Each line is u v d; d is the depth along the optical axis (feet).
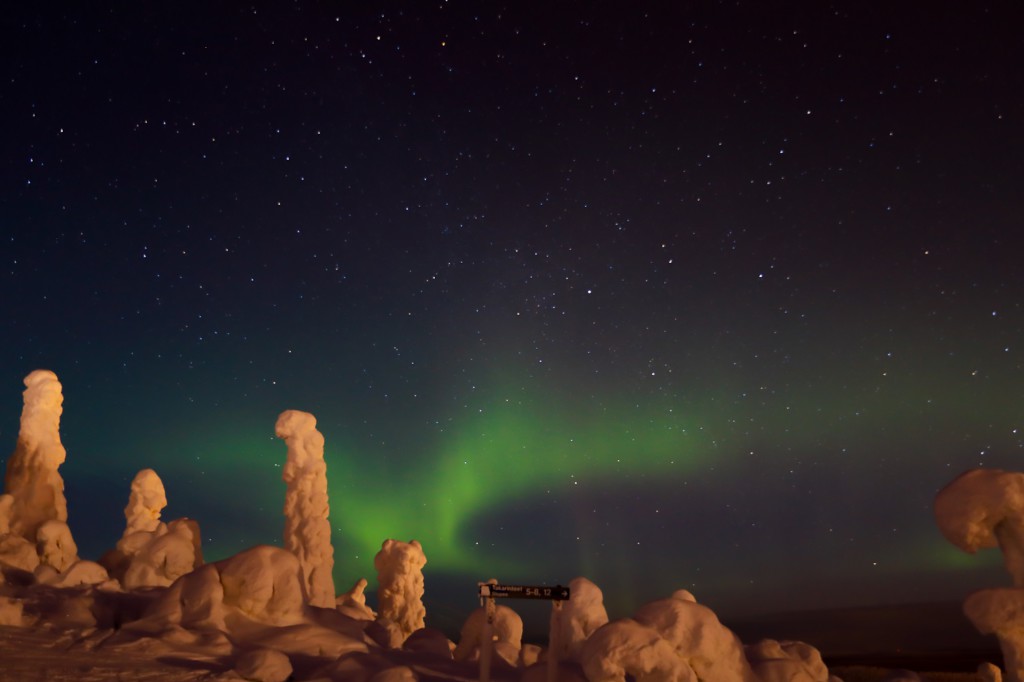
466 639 59.72
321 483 80.38
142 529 83.61
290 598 56.80
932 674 78.89
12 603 55.62
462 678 48.06
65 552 74.74
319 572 78.02
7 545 72.59
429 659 53.01
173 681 41.88
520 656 56.85
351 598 85.87
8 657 45.19
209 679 42.52
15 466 81.46
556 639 40.88
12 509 79.00
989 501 38.37
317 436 81.15
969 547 39.19
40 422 82.53
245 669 44.47
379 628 66.64
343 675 45.70
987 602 37.50
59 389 84.07
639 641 38.40
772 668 42.86
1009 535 38.47
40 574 65.46
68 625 55.47
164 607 55.11
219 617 54.54
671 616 39.93
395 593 81.97
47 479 81.82
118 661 45.91
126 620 57.82
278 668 44.70
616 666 38.27
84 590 62.90
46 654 46.88
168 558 67.41
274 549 57.98
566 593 41.01
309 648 52.54
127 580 66.54
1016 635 37.04
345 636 54.70
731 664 40.11
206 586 55.52
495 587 41.78
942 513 39.47
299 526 79.05
